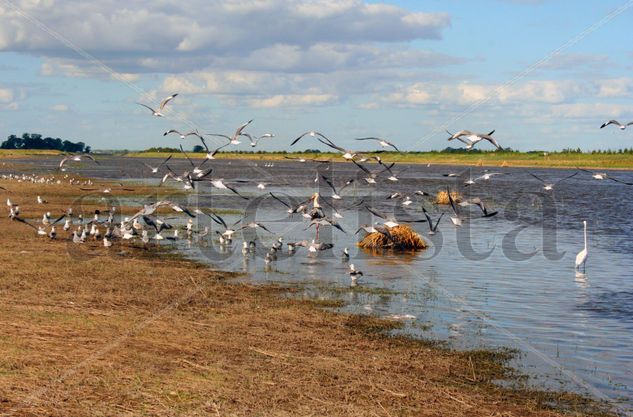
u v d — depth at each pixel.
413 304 28.44
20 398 16.83
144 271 33.34
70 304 25.94
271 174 135.75
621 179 130.88
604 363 21.41
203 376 18.89
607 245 46.06
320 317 25.80
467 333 24.36
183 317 24.97
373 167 172.25
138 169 146.62
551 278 34.41
